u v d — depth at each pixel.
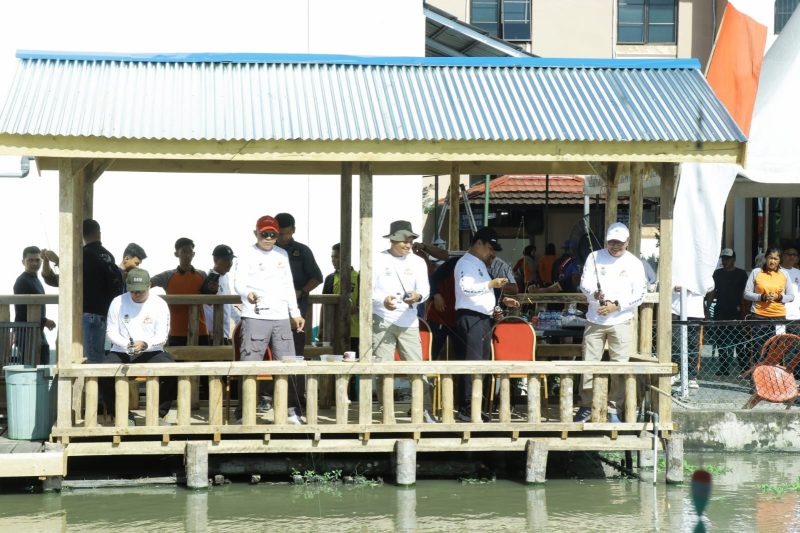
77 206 14.26
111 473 14.40
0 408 15.48
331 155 13.27
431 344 15.91
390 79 14.75
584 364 14.19
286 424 13.73
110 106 13.38
